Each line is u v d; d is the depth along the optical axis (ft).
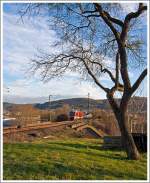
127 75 56.34
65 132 112.37
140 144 67.62
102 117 164.66
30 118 134.51
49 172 41.81
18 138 73.77
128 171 46.60
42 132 94.12
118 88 59.62
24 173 40.42
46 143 69.15
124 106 56.75
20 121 122.52
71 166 45.62
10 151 52.21
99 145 76.59
